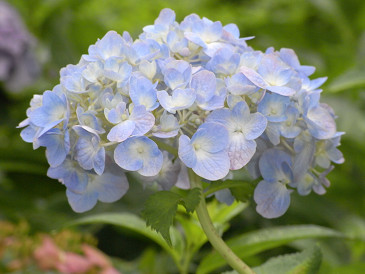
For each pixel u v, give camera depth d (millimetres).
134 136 562
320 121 601
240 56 593
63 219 1148
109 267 877
